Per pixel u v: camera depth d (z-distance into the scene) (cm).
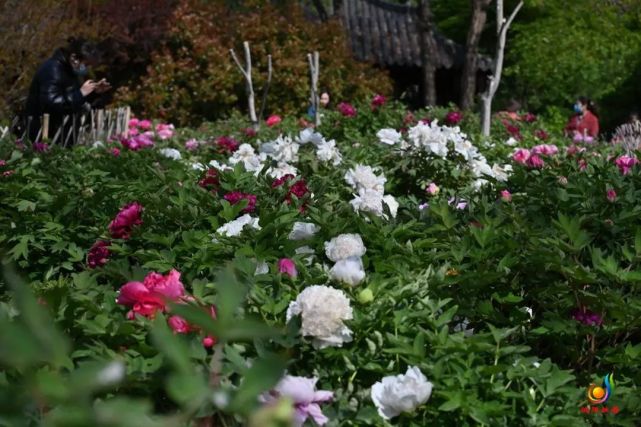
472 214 382
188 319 107
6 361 88
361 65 1875
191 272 313
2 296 317
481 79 2491
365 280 272
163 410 216
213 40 1742
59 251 427
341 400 233
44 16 1332
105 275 327
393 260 313
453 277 290
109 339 229
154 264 322
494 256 318
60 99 928
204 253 318
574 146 898
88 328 229
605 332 288
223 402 106
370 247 336
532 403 238
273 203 414
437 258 319
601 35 2328
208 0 1955
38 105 930
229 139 792
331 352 236
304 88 1723
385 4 2647
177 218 378
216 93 1708
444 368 241
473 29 2156
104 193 452
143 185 466
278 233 339
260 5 1914
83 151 699
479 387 240
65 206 438
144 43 1850
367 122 903
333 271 270
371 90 1859
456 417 237
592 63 2262
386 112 920
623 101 2414
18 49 1292
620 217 357
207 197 404
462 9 2522
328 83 1781
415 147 571
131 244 369
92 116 970
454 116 886
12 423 121
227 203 378
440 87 2622
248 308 244
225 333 107
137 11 1841
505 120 1097
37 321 88
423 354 239
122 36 1806
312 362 239
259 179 450
